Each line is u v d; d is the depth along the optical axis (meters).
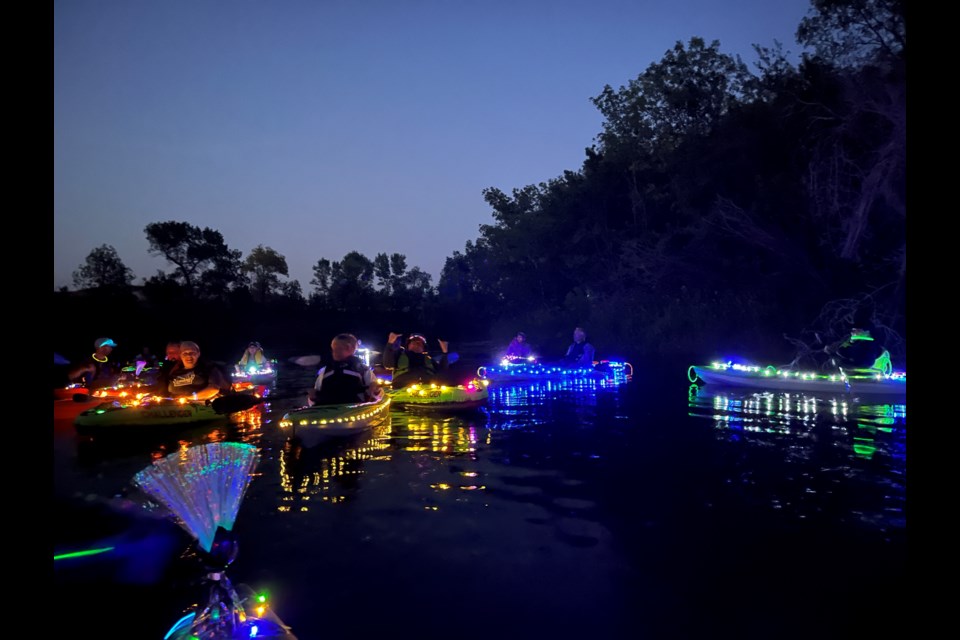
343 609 3.60
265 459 7.26
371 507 5.45
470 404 11.28
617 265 36.72
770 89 27.78
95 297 34.97
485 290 60.75
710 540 4.70
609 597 3.78
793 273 25.72
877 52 22.12
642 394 13.50
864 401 12.21
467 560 4.30
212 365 10.35
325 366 9.48
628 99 36.94
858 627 3.38
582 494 5.89
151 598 3.62
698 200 29.77
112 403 9.28
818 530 4.91
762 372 14.58
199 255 47.97
